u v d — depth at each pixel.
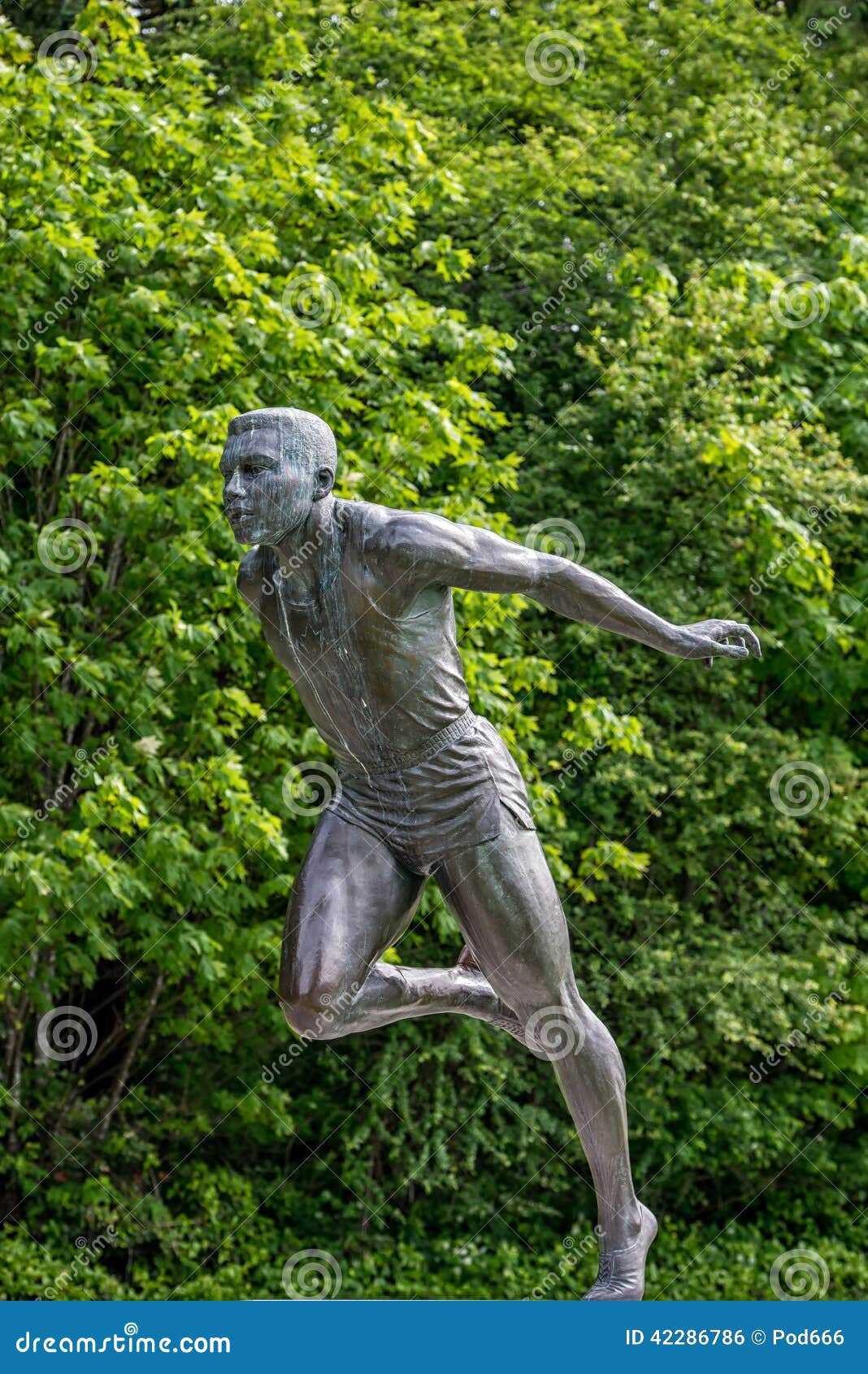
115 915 9.95
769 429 10.51
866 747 11.77
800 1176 11.35
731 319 10.75
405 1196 10.93
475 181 11.18
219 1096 10.21
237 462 4.19
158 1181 10.40
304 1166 10.89
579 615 4.40
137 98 9.23
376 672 4.31
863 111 12.09
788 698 11.61
